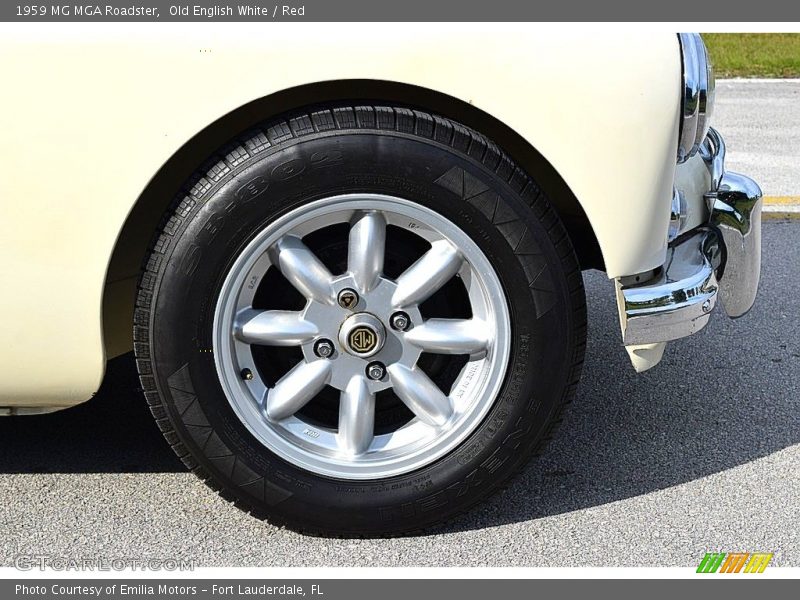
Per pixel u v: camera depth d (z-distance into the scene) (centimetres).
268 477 221
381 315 219
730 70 1099
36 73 193
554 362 221
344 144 205
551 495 250
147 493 249
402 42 197
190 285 209
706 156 258
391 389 237
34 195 199
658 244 220
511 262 215
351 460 224
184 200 206
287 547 227
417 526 229
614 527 236
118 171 198
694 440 279
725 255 262
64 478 255
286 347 236
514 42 200
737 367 329
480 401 223
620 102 204
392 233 229
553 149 205
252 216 207
